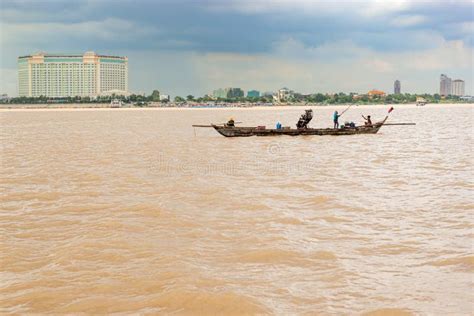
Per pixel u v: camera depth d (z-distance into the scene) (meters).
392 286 12.60
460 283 12.73
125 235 16.83
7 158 38.66
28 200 22.67
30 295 12.23
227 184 26.05
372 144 47.16
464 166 32.31
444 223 18.22
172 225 18.03
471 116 125.25
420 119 109.12
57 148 46.56
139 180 27.44
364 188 24.80
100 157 38.59
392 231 17.27
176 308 11.45
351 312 11.23
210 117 137.50
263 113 175.12
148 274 13.38
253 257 14.66
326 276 13.27
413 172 29.88
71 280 13.09
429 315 11.05
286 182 26.53
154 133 68.31
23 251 15.41
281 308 11.44
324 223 18.30
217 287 12.52
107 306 11.60
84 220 18.94
